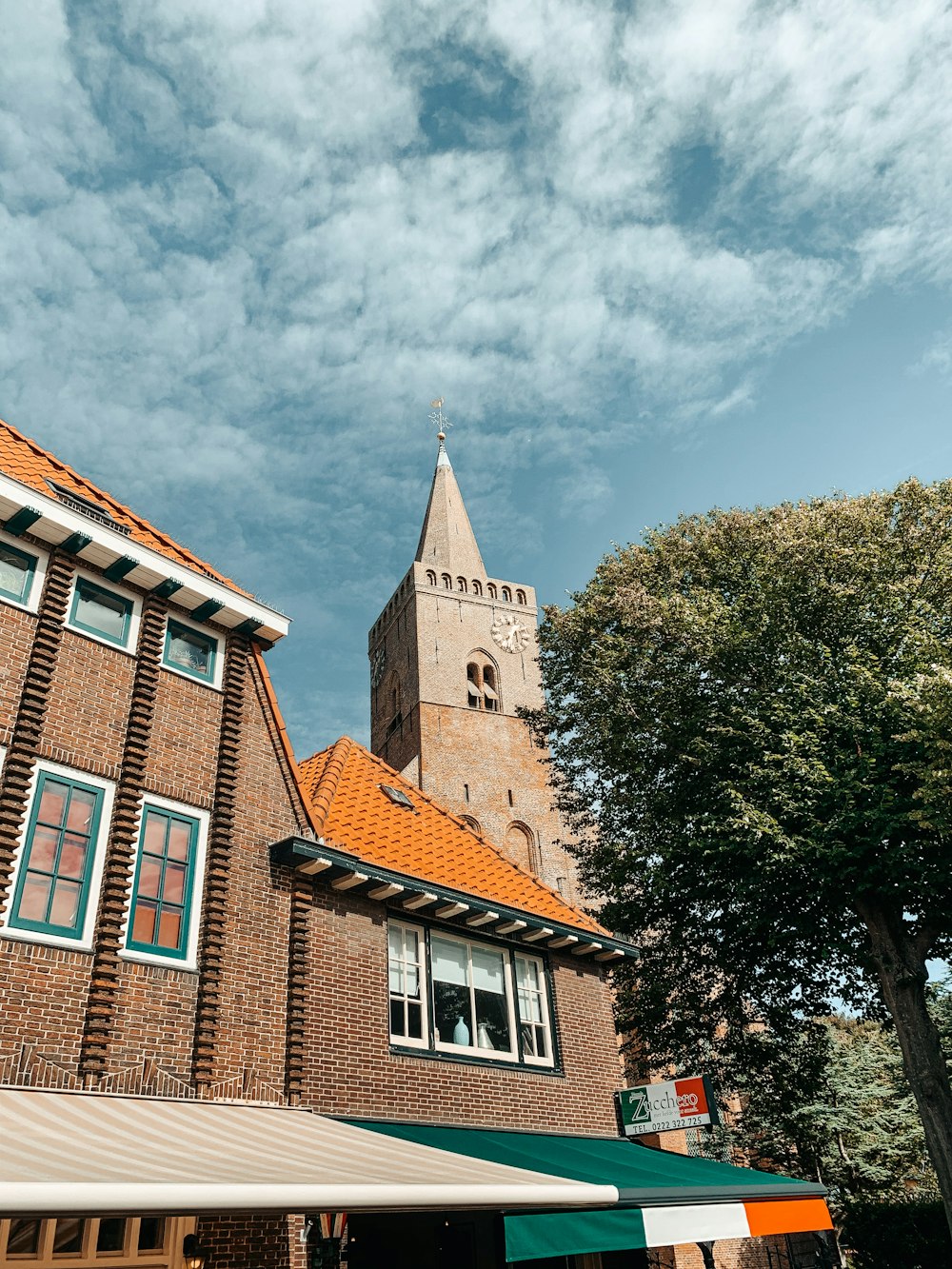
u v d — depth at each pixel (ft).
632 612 79.46
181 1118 28.12
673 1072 95.04
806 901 63.52
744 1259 91.04
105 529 35.83
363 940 40.57
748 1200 37.47
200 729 38.04
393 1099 38.24
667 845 69.26
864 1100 91.97
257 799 39.04
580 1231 31.37
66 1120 24.47
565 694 89.66
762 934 66.13
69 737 32.91
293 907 38.45
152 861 33.96
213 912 34.81
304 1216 31.73
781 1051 74.28
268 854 38.40
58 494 38.63
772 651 71.05
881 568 72.43
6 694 31.73
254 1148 25.57
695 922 72.18
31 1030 28.07
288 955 37.27
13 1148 20.01
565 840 161.68
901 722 60.34
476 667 179.52
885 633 68.54
